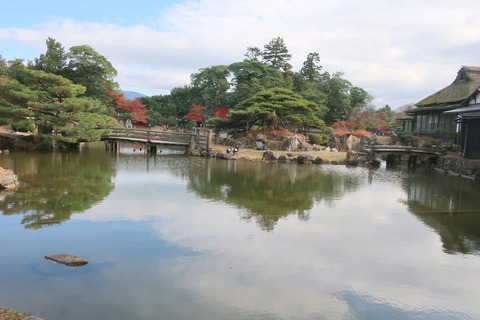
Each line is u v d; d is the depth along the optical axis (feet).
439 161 85.87
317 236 29.60
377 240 29.32
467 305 19.35
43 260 22.48
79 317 16.38
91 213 33.68
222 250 25.44
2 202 36.40
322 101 156.97
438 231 32.45
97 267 21.85
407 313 18.30
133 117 157.17
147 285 19.79
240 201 41.70
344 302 19.02
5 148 78.23
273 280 21.08
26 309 16.84
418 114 126.11
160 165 72.28
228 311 17.52
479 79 106.63
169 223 31.45
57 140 87.25
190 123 168.25
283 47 193.67
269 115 109.09
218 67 186.50
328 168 79.25
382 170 80.64
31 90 76.33
